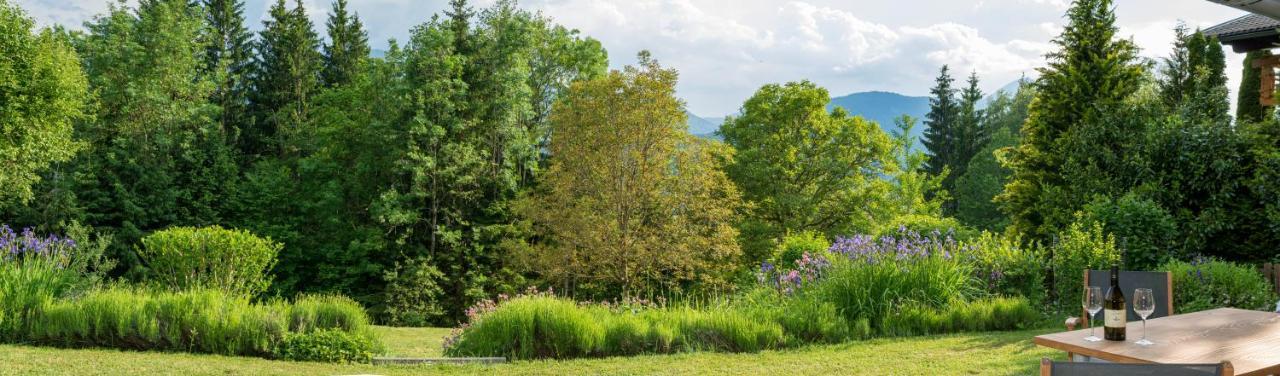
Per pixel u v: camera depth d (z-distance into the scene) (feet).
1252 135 41.98
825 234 99.30
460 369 24.88
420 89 88.69
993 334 29.09
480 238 92.73
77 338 28.27
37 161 81.82
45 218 88.02
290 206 100.94
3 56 76.54
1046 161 59.57
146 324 27.99
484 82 96.32
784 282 35.22
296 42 133.39
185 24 104.58
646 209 74.79
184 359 25.90
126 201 91.97
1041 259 35.65
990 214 140.05
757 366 24.08
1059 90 61.21
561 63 103.40
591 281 79.10
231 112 123.65
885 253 33.22
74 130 93.45
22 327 28.45
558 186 73.92
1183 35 79.10
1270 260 40.29
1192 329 15.24
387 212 86.84
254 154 123.75
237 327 28.12
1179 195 42.98
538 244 83.61
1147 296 14.16
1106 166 48.42
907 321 30.01
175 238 43.93
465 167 92.53
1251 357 12.63
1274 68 37.14
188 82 102.89
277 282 94.27
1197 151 42.83
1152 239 38.01
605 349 27.40
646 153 72.95
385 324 86.99
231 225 99.91
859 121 100.94
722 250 72.49
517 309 28.40
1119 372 8.98
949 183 167.43
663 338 27.78
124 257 90.99
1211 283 30.50
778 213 100.12
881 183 101.91
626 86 72.84
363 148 94.48
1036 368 21.80
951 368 22.47
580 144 74.43
